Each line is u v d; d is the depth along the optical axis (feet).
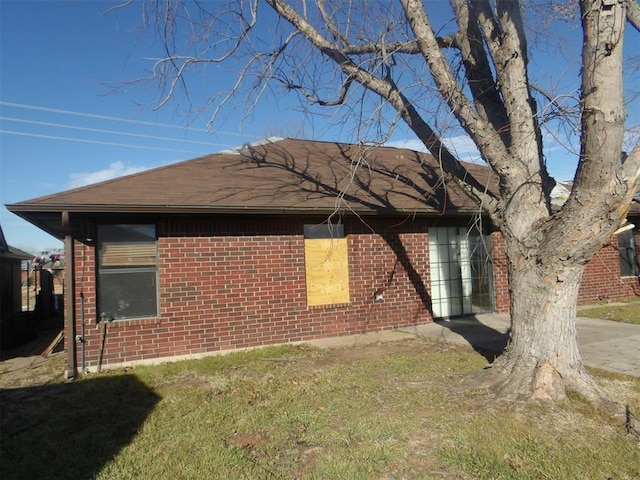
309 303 31.04
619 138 13.93
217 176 32.22
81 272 24.61
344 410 16.71
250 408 17.26
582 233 15.24
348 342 29.43
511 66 17.87
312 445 13.93
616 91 13.84
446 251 37.45
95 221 25.14
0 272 38.45
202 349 26.84
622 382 19.17
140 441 14.65
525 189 17.49
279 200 28.76
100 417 17.01
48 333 43.88
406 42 20.71
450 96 18.15
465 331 31.53
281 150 41.01
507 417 15.31
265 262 28.99
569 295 16.98
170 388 20.34
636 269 47.78
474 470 12.13
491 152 17.88
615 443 13.53
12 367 27.45
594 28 13.82
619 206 14.40
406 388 18.94
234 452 13.60
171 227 26.58
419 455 13.03
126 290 25.81
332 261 31.96
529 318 17.38
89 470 12.85
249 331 28.25
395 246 34.06
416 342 28.53
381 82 20.71
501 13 17.84
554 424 14.76
